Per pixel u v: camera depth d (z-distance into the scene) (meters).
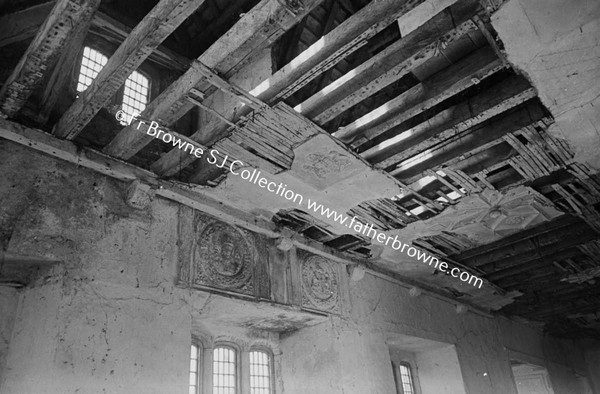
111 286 5.06
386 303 9.26
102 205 5.35
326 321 7.86
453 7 4.17
